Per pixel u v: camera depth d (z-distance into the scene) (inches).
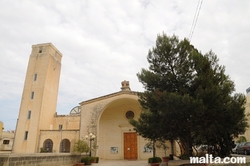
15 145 1133.1
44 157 525.3
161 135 535.2
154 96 490.0
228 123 452.4
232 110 442.3
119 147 1098.1
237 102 459.2
